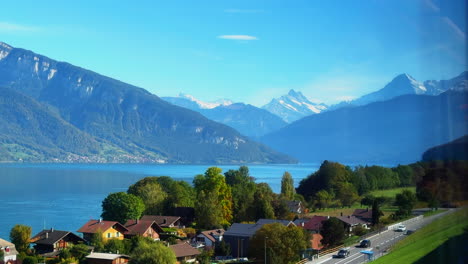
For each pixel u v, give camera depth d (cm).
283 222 7900
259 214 10075
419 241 3625
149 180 12244
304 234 6694
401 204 8300
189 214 10338
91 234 7931
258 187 12444
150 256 5919
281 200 10912
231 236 7644
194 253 6794
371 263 4103
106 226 8050
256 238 6366
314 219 8694
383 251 5228
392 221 7988
